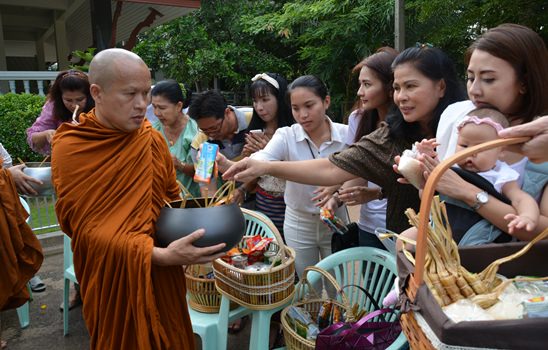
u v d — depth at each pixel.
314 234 2.44
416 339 0.95
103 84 1.50
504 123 1.23
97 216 1.56
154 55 11.19
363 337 1.54
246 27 9.83
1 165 2.28
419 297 0.93
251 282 1.87
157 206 1.67
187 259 1.48
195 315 2.19
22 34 12.84
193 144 2.77
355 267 2.18
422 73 1.57
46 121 3.05
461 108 1.46
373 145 1.68
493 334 0.82
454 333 0.82
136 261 1.49
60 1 9.34
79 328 2.90
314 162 1.78
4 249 2.21
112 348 1.61
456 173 1.27
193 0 6.93
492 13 4.76
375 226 2.25
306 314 1.91
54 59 16.30
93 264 1.59
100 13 6.79
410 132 1.68
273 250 2.15
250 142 2.66
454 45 5.73
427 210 0.95
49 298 3.32
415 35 6.37
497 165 1.28
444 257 1.07
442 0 5.08
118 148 1.60
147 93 1.58
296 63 11.34
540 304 0.95
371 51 7.26
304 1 8.18
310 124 2.29
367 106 2.08
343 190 2.08
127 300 1.57
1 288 2.24
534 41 1.26
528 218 1.12
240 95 11.53
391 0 6.41
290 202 2.43
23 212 2.34
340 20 7.36
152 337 1.58
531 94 1.28
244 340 2.69
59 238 4.34
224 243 1.52
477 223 1.29
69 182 1.57
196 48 10.83
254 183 2.80
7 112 5.90
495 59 1.27
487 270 1.08
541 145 1.01
